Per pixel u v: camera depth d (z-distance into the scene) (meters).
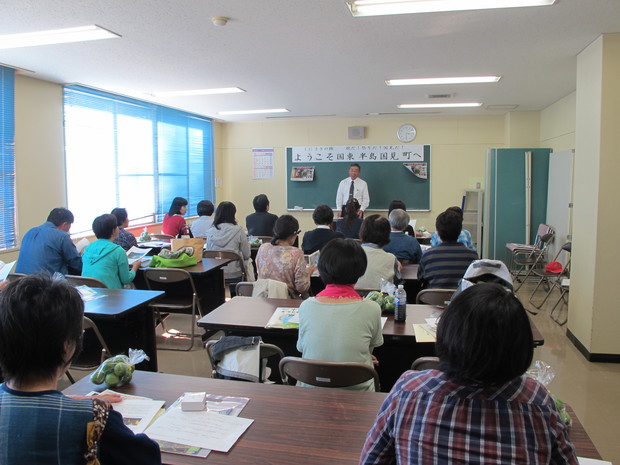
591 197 3.78
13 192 4.57
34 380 0.91
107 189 5.88
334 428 1.35
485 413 0.86
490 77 5.03
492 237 7.14
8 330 0.88
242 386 1.62
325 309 1.85
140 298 2.88
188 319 4.93
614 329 3.69
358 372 1.67
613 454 2.49
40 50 3.86
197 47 3.85
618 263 3.64
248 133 8.69
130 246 4.61
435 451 0.86
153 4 2.93
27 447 0.86
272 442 1.28
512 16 3.17
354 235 5.44
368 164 8.24
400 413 0.92
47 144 4.97
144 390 1.59
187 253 4.12
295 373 1.76
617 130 3.58
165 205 7.11
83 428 0.90
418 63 4.40
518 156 6.92
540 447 0.85
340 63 4.40
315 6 2.97
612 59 3.54
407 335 2.14
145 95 6.04
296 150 8.49
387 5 3.00
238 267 4.66
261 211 5.91
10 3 2.90
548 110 6.94
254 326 2.33
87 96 5.51
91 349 2.98
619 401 3.08
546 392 0.91
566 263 5.75
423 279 3.16
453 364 0.88
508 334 0.84
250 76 4.94
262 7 2.99
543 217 6.92
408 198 8.17
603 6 2.99
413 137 8.08
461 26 3.36
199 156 8.03
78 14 3.09
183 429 1.33
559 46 3.86
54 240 3.61
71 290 0.98
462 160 7.98
